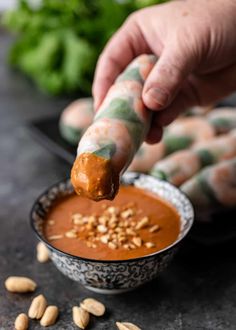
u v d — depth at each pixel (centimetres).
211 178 45
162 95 35
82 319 35
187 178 48
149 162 51
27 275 39
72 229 38
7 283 38
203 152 49
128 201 41
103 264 33
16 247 43
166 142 52
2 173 54
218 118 56
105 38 68
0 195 50
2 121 65
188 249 42
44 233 38
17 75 79
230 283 38
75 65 68
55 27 70
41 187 51
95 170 30
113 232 38
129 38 43
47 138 58
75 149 56
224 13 40
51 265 40
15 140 60
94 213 40
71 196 42
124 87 36
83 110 57
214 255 41
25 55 75
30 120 65
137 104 35
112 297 37
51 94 73
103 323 35
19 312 36
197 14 40
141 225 38
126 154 32
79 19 71
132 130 33
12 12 75
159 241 37
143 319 35
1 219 46
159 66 37
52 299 37
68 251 36
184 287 38
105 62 43
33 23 72
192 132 53
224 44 40
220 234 42
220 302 37
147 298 37
